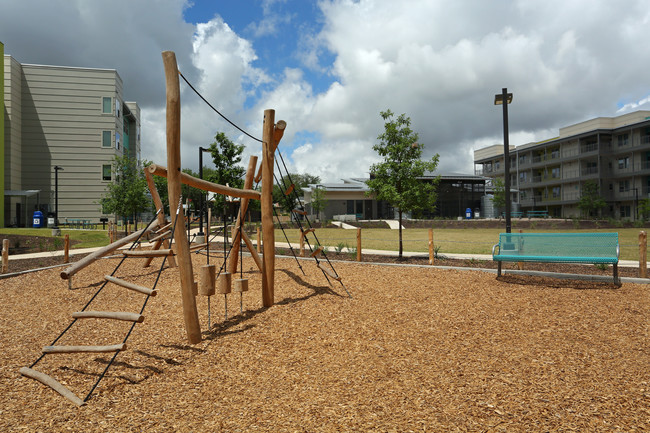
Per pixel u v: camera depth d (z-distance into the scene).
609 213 48.25
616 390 3.35
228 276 5.63
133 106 50.09
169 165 4.81
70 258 13.39
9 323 5.87
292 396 3.41
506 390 3.40
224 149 23.28
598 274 8.41
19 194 32.62
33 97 36.41
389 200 12.66
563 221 38.66
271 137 6.46
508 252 8.38
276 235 25.34
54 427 2.95
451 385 3.53
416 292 6.93
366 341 4.70
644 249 7.87
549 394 3.31
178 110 4.84
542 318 5.45
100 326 5.57
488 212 54.03
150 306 6.57
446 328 5.10
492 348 4.42
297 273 8.78
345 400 3.31
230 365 4.12
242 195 6.89
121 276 9.41
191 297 4.73
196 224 32.03
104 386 3.68
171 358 4.32
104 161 37.94
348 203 49.03
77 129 37.34
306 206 47.38
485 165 68.62
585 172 49.88
